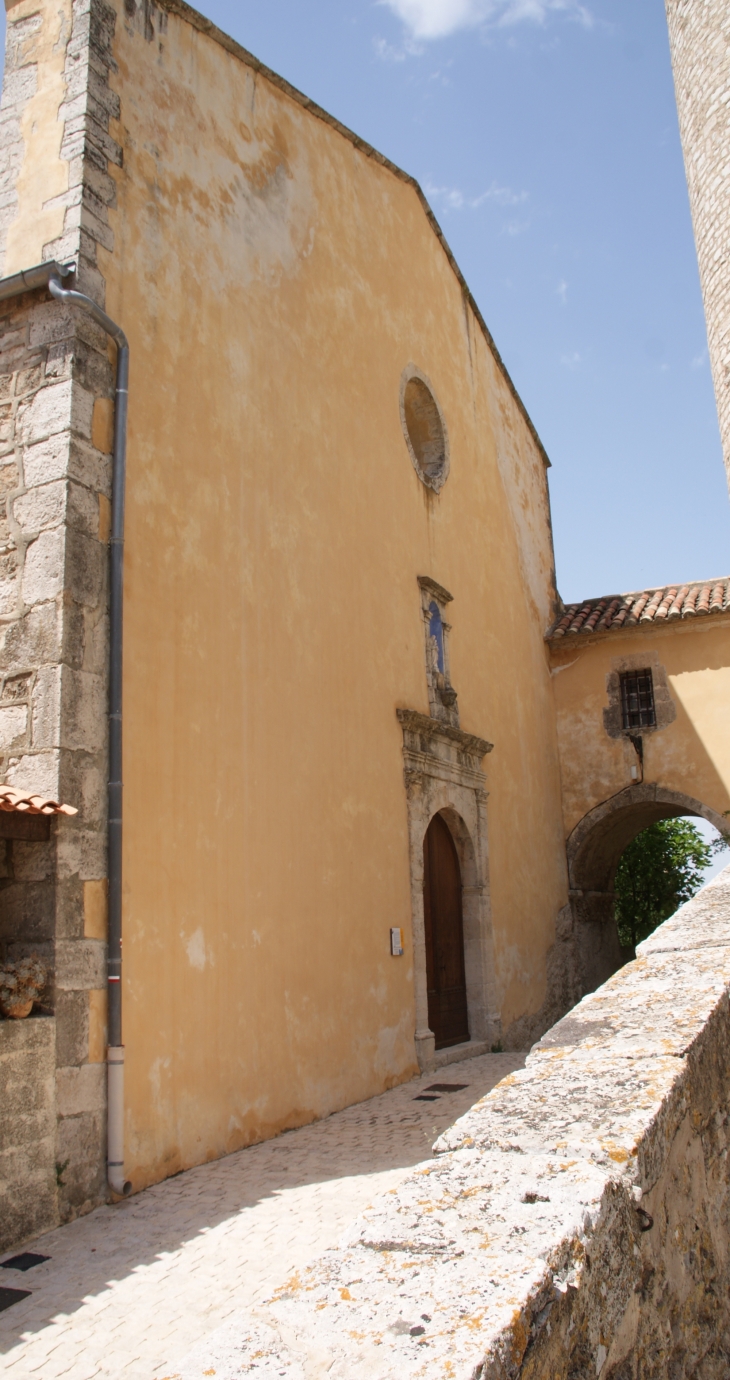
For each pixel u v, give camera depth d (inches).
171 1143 240.1
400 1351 53.2
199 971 261.4
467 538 534.3
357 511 401.7
